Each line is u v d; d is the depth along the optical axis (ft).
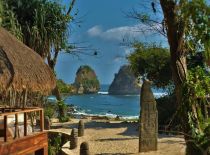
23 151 35.68
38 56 42.14
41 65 40.70
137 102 309.42
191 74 23.63
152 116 49.96
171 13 25.38
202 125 22.04
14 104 57.82
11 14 72.23
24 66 37.06
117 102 305.12
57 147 60.49
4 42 37.32
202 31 16.65
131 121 96.12
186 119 23.62
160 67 88.22
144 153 48.85
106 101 314.76
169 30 25.80
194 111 23.50
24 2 77.97
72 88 114.42
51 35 79.51
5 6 73.05
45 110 83.41
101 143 57.93
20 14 77.71
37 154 40.06
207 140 20.59
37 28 77.20
